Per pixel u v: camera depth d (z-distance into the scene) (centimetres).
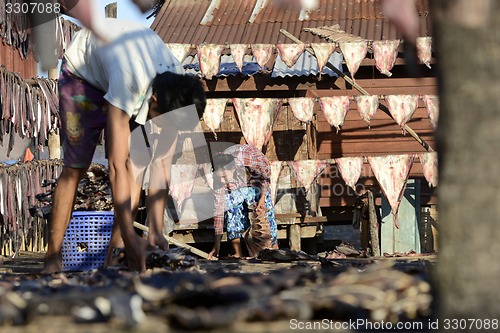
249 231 1444
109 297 357
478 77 314
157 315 352
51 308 354
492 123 315
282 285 398
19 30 1268
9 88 1297
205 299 374
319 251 1834
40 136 1447
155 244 802
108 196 1040
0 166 1278
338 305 363
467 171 321
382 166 1453
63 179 809
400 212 1593
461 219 323
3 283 502
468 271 321
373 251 1513
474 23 311
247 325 341
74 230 998
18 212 1310
